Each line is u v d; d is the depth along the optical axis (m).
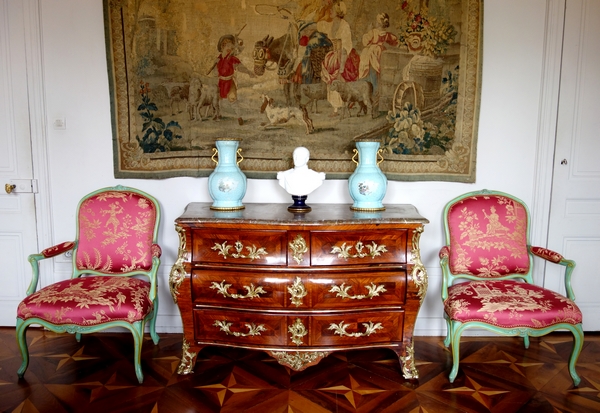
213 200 2.50
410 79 2.53
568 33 2.54
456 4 2.47
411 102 2.55
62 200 2.66
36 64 2.54
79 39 2.53
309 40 2.50
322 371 2.29
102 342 2.58
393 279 2.16
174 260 2.70
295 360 2.18
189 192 2.65
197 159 2.59
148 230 2.43
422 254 2.70
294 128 2.57
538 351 2.50
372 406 1.99
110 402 1.99
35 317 2.05
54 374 2.22
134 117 2.55
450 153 2.59
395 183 2.65
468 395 2.07
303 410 1.95
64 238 2.69
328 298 2.15
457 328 2.11
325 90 2.54
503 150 2.63
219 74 2.52
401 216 2.19
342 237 2.14
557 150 2.62
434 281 2.71
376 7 2.48
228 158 2.35
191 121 2.56
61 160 2.62
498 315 2.04
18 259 2.71
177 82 2.52
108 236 2.42
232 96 2.54
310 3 2.48
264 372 2.27
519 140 2.62
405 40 2.50
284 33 2.50
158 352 2.47
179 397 2.04
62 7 2.51
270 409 1.96
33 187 2.63
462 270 2.42
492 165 2.64
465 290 2.21
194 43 2.50
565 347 2.55
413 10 2.48
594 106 2.59
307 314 2.15
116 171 2.59
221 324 2.20
